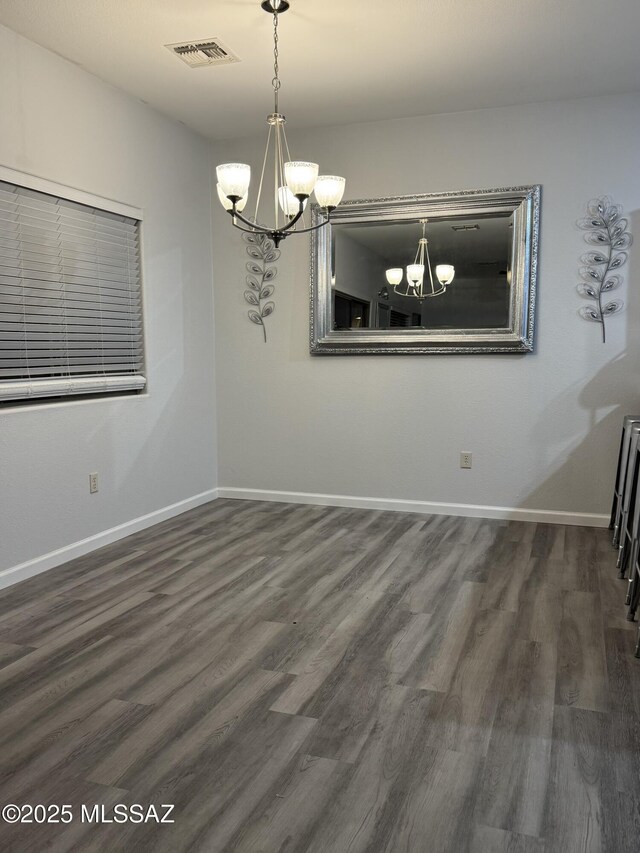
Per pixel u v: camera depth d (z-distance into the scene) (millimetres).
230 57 3342
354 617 2744
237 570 3322
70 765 1786
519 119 4043
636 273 3930
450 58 3371
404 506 4516
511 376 4215
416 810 1605
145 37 3115
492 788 1681
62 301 3416
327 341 4539
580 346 4070
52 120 3275
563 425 4148
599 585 3104
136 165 3908
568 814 1588
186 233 4449
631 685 2191
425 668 2311
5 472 3092
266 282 4664
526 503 4266
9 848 1501
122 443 3881
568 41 3178
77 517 3543
